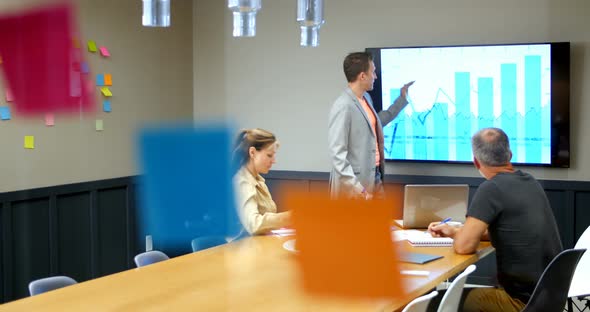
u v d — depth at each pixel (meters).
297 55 6.34
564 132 5.45
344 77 6.17
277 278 2.71
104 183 5.71
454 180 5.82
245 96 6.57
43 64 3.77
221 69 6.66
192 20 6.76
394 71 5.89
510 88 5.58
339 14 6.16
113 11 5.73
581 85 5.46
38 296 2.50
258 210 3.77
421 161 5.87
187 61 6.69
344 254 1.57
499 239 3.29
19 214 5.03
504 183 3.29
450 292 2.50
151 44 6.21
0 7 3.53
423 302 2.22
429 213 3.92
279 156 6.45
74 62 5.17
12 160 4.93
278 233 3.73
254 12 2.57
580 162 5.49
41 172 5.17
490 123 5.65
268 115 6.48
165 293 2.52
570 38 5.47
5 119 4.79
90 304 2.38
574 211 5.50
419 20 5.89
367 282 1.53
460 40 5.77
